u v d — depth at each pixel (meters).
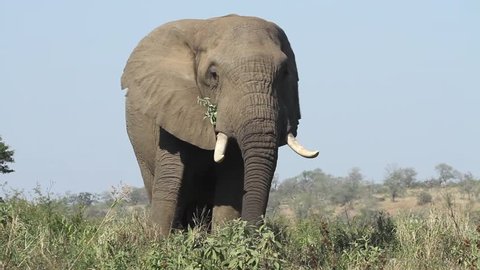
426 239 14.10
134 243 13.83
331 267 12.77
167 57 15.73
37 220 15.80
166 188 15.16
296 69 15.21
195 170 15.57
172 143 15.30
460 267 12.73
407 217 15.73
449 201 15.71
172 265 11.53
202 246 11.83
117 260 12.30
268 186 13.52
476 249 12.96
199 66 15.06
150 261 11.80
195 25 15.79
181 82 15.27
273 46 14.53
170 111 15.08
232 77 14.22
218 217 15.08
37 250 12.71
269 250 11.45
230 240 11.70
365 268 12.45
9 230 13.66
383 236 15.16
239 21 14.98
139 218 15.25
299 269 12.55
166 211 15.08
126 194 14.77
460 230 14.53
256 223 13.20
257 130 13.64
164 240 13.42
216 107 14.62
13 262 12.03
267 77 14.09
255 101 13.85
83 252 13.05
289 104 14.55
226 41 14.68
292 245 14.40
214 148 14.75
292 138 14.27
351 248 13.36
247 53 14.27
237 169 15.17
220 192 15.19
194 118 14.90
